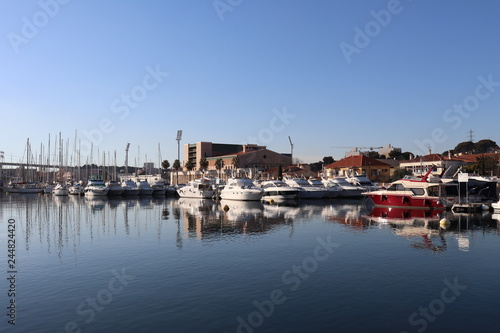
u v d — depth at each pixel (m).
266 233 31.02
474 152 136.88
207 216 44.41
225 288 16.66
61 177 112.69
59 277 18.64
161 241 27.78
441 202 47.41
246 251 24.02
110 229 34.25
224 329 12.62
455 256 22.09
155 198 85.19
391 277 18.05
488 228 32.53
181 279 18.03
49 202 72.81
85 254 23.61
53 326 12.98
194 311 14.12
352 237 28.66
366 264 20.44
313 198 71.50
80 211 52.75
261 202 67.50
